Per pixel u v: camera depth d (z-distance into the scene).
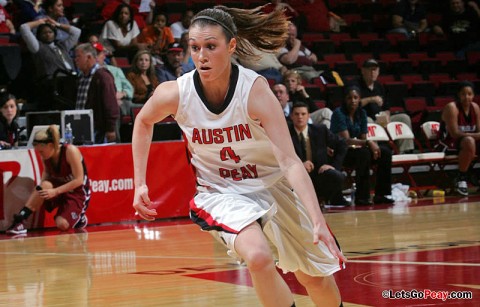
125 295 8.45
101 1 24.66
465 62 28.38
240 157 5.88
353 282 8.71
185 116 5.87
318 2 28.50
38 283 9.53
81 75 18.66
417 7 30.33
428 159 21.09
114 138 18.17
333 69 25.69
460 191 21.55
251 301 7.86
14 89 20.39
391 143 21.42
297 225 6.04
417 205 19.11
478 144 21.73
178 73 20.94
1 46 20.14
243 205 5.71
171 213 17.97
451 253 10.92
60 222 16.27
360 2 30.25
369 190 19.58
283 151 5.63
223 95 5.76
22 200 16.44
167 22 24.73
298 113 17.75
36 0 21.14
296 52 24.05
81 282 9.49
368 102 21.44
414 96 25.86
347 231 14.13
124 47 22.44
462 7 29.72
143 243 13.55
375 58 27.59
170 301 8.02
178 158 18.06
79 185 16.48
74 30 21.08
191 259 11.28
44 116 17.08
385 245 12.04
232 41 5.68
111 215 17.27
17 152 16.41
